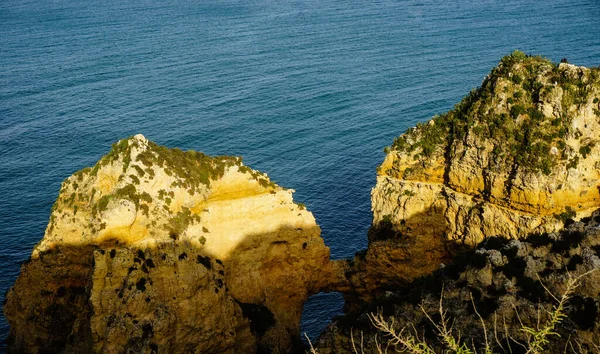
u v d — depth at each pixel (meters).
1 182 77.75
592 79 38.78
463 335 34.34
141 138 40.25
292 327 44.50
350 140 85.81
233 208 41.47
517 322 33.53
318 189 71.94
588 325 31.12
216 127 93.12
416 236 44.00
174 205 39.25
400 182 44.97
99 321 35.75
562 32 150.62
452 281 37.16
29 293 39.84
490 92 42.25
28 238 64.25
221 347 39.44
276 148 84.25
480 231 40.78
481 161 40.56
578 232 35.12
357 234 62.66
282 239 43.06
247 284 42.25
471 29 162.75
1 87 122.50
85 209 38.94
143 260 37.03
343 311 51.09
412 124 90.56
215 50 151.38
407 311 37.09
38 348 39.88
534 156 38.03
